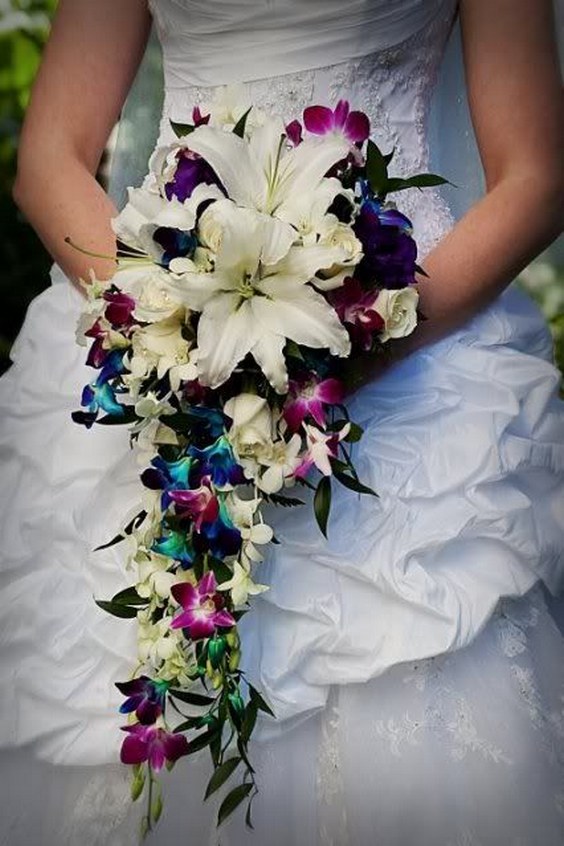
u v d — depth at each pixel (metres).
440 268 2.26
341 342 1.92
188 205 1.94
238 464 1.96
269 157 2.00
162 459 2.02
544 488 2.33
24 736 2.19
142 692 2.01
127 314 1.99
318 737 2.19
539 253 2.34
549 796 2.17
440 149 2.57
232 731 2.06
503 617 2.25
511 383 2.31
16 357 2.49
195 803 2.17
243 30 2.38
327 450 1.96
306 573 2.15
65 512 2.27
